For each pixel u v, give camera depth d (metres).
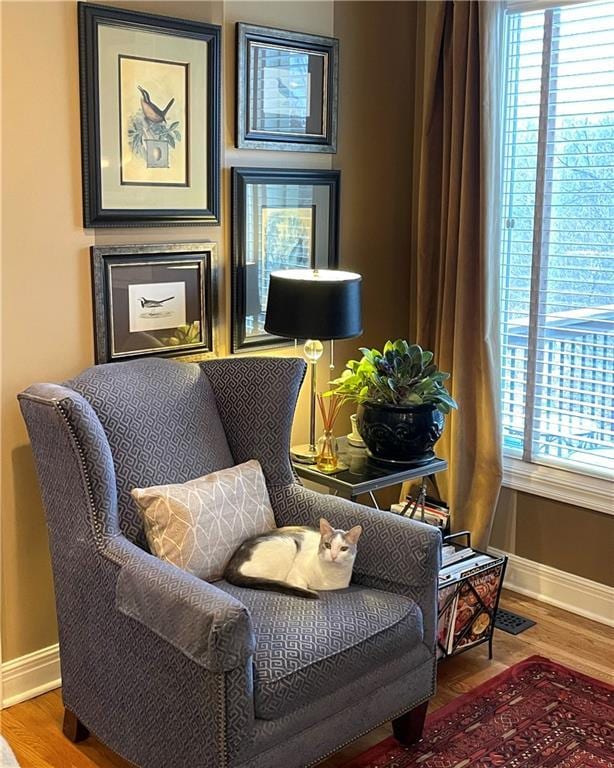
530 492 3.55
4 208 2.57
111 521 2.36
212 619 1.92
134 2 2.78
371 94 3.61
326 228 3.50
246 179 3.17
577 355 3.38
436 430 3.05
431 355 3.06
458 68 3.37
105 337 2.83
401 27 3.67
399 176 3.79
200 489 2.52
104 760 2.50
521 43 3.41
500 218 3.44
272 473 2.81
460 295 3.46
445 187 3.54
